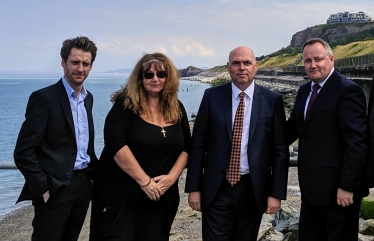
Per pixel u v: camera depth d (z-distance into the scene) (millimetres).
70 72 3658
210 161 4035
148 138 3783
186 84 122125
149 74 3805
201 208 4121
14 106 49625
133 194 3844
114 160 3840
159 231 3947
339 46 97812
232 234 4121
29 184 3496
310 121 3926
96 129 26938
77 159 3742
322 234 4090
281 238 5246
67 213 3691
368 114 3766
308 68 3904
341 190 3719
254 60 3977
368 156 3707
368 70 31062
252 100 4008
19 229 9117
